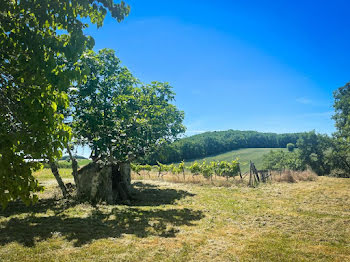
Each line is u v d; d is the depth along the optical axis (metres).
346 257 6.86
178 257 6.78
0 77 3.92
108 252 7.03
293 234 8.95
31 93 3.84
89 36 4.29
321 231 9.23
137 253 7.00
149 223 10.25
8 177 3.54
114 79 14.14
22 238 7.91
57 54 4.08
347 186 20.34
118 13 4.51
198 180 26.31
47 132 3.87
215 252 7.16
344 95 41.62
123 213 12.02
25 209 12.59
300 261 6.59
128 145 14.55
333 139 38.03
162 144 18.16
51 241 7.77
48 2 3.82
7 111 4.03
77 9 4.18
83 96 13.09
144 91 16.97
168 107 17.14
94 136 14.32
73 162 15.98
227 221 10.81
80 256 6.71
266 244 7.87
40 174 29.36
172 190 20.70
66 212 11.95
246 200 15.95
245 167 60.84
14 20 3.75
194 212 12.58
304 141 39.88
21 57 3.77
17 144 3.76
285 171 26.73
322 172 38.72
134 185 24.08
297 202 14.90
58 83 3.84
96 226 9.62
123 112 13.38
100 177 15.67
